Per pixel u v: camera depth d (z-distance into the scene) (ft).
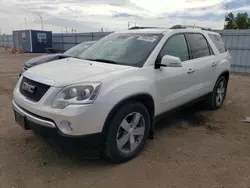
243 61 43.55
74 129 8.35
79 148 8.73
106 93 8.82
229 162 10.32
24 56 75.61
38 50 94.27
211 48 16.03
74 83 8.69
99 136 8.87
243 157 10.78
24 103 9.45
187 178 9.13
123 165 9.95
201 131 13.74
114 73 9.61
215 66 15.99
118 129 9.48
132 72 10.12
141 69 10.53
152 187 8.59
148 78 10.61
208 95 16.29
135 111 10.06
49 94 8.70
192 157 10.69
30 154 10.65
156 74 11.06
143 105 10.44
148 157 10.61
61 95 8.57
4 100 19.35
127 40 12.84
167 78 11.66
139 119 10.43
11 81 28.25
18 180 8.84
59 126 8.45
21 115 9.61
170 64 10.62
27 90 9.78
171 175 9.31
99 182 8.82
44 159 10.28
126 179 9.01
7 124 14.03
